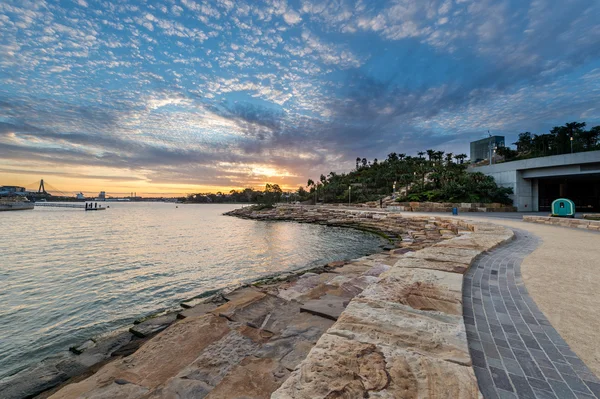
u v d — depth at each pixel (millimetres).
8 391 3984
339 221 33781
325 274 7992
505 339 2893
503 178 37281
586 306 3758
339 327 2791
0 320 7434
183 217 58062
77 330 6840
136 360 3738
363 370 2055
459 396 1786
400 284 4176
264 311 5023
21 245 20484
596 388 2102
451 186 40812
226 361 3479
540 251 7445
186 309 6539
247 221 45125
